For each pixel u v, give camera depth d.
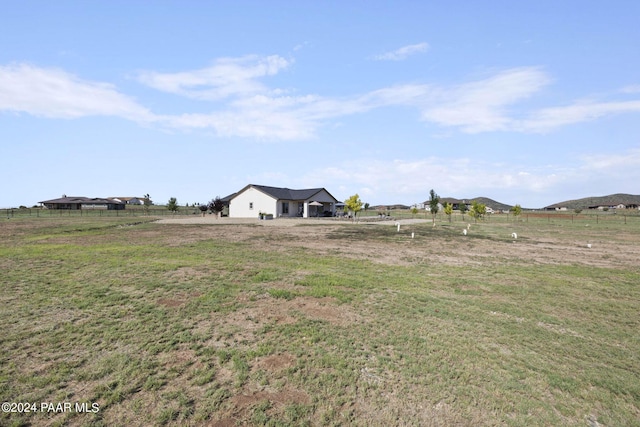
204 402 3.41
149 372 3.91
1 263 9.78
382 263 11.53
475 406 3.55
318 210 51.16
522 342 5.26
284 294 7.07
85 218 39.19
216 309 6.08
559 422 3.38
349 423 3.19
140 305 6.19
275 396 3.55
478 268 11.17
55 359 4.18
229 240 16.81
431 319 6.05
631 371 4.50
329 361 4.30
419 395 3.69
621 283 9.43
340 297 7.05
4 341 4.62
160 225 27.62
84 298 6.52
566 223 43.59
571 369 4.48
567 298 7.84
